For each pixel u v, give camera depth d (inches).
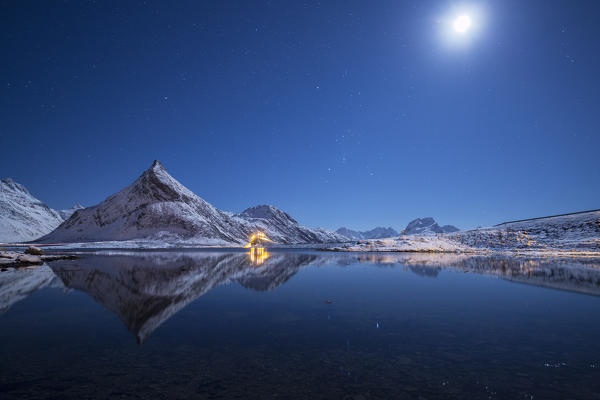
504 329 278.7
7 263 1013.2
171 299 433.1
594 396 151.9
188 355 213.2
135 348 228.1
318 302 409.4
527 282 597.3
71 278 669.3
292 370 187.0
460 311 353.7
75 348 227.6
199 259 1432.1
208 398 150.9
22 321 311.0
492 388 161.5
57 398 151.2
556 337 253.1
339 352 218.8
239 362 199.9
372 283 592.1
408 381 171.0
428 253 1927.9
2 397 151.8
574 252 1836.9
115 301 417.7
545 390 159.2
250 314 341.7
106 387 163.8
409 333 266.8
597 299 425.4
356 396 152.9
